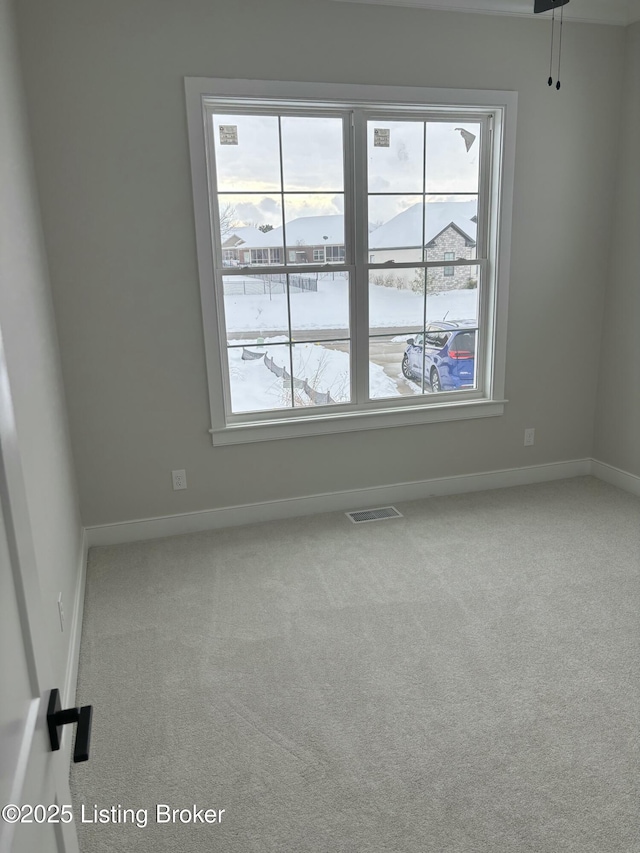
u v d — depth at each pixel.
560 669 2.28
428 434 3.84
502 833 1.63
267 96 3.10
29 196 2.61
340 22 3.13
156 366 3.27
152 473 3.40
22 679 0.79
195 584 2.95
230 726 2.04
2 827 0.61
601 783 1.78
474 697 2.15
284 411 3.59
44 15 2.78
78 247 3.03
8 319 1.80
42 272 2.76
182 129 3.04
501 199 3.58
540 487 4.05
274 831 1.66
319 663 2.35
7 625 0.74
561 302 3.88
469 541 3.31
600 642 2.43
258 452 3.55
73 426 3.21
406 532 3.43
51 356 2.75
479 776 1.82
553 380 4.00
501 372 3.85
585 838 1.61
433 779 1.81
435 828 1.66
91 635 2.57
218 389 3.38
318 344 3.58
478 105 3.41
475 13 3.31
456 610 2.68
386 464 3.80
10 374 1.74
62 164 2.92
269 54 3.08
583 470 4.22
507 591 2.82
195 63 2.99
